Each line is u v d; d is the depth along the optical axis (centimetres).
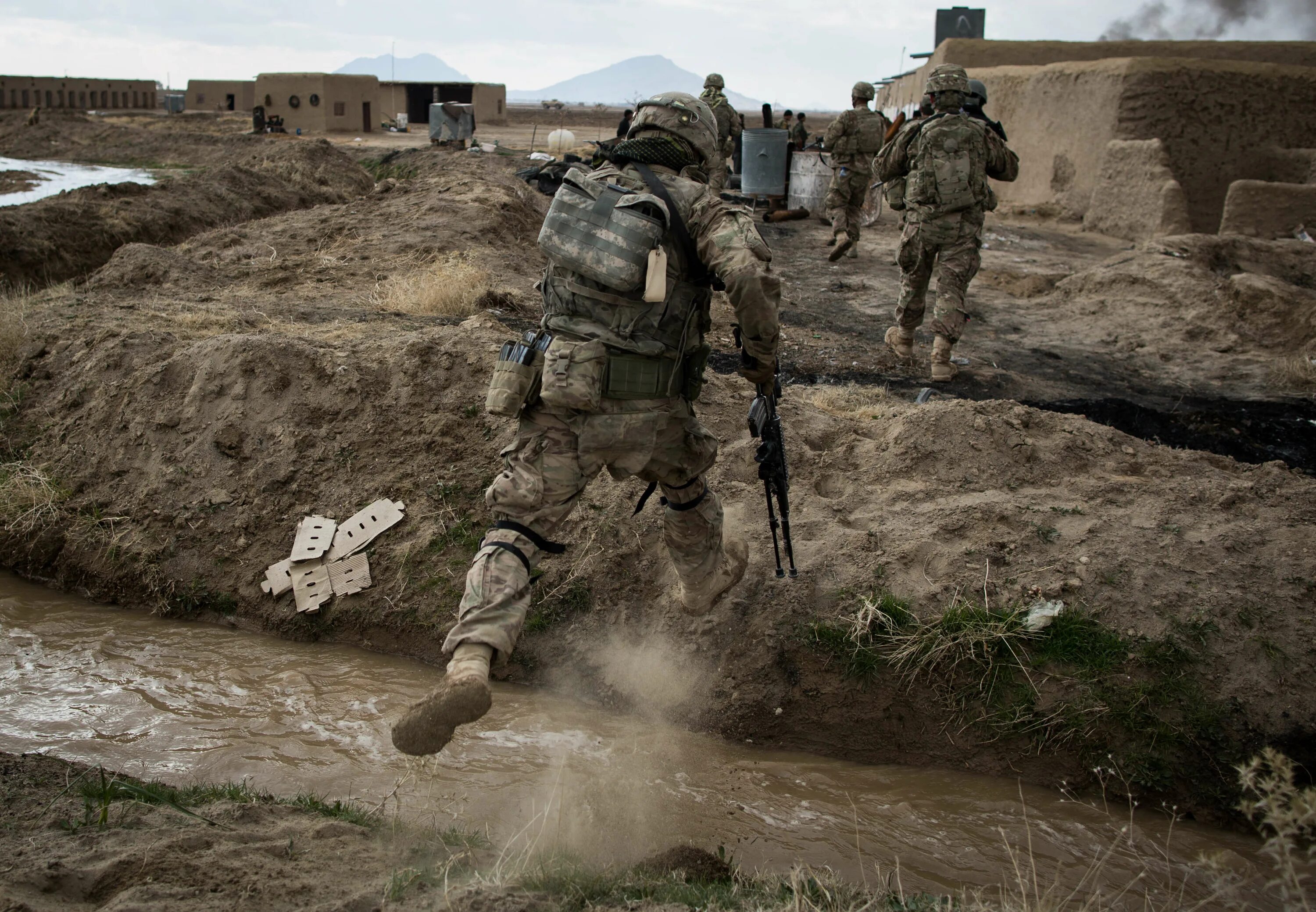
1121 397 778
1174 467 511
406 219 1187
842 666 420
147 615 515
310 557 504
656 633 449
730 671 429
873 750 411
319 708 426
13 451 600
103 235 1306
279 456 545
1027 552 446
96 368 620
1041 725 396
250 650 480
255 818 309
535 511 305
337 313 807
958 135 751
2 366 653
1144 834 365
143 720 411
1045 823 369
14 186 2364
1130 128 1689
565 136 2859
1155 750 383
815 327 963
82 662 461
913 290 812
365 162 2583
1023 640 411
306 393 562
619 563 470
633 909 257
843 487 507
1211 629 404
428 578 490
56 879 247
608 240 294
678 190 306
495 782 375
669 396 312
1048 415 535
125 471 567
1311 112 1675
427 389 553
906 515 475
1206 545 438
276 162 2006
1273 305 930
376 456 538
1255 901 325
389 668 467
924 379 799
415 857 290
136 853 262
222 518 532
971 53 2284
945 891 325
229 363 578
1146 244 1125
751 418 343
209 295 857
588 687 445
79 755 380
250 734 402
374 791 364
